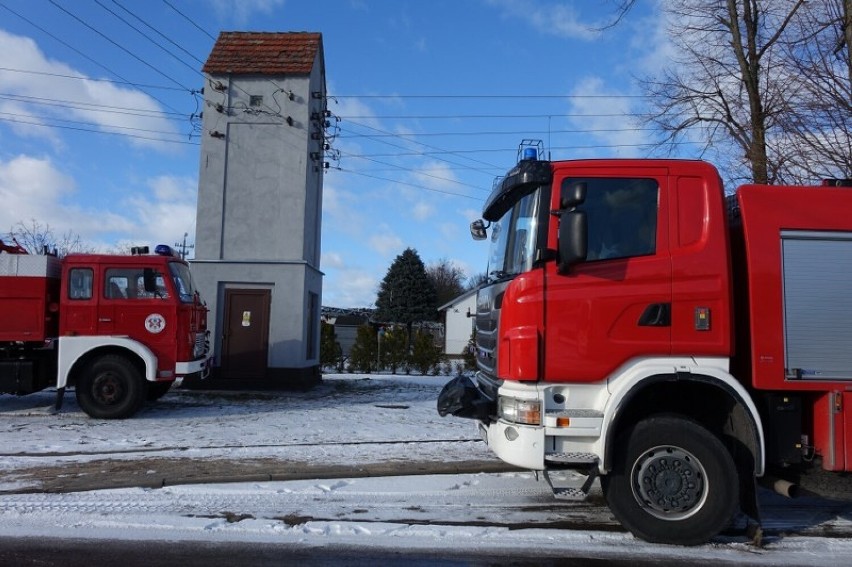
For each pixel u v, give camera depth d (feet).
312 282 50.65
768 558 15.83
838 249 16.58
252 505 19.86
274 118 47.98
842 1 30.58
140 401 34.96
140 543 16.46
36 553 15.62
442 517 18.86
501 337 16.85
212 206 47.39
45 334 34.55
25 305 34.45
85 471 23.32
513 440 16.20
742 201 16.84
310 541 16.76
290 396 44.34
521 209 18.04
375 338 71.05
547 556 15.85
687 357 16.33
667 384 16.53
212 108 47.91
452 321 164.66
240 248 47.26
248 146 47.88
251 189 47.62
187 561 15.29
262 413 37.09
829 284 16.48
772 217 16.69
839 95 32.04
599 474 16.46
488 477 23.27
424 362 68.08
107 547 16.14
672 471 16.21
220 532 17.37
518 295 16.42
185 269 37.99
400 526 17.95
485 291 20.03
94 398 34.45
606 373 16.17
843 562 15.62
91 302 34.71
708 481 15.97
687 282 16.40
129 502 19.94
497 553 16.03
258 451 26.89
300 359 46.60
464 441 29.25
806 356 16.26
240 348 46.52
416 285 167.63
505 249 19.16
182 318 35.50
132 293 35.14
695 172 16.84
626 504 16.19
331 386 51.31
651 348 16.21
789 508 20.21
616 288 16.33
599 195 16.80
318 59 51.88
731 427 16.81
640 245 16.63
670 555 15.94
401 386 52.19
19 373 34.32
